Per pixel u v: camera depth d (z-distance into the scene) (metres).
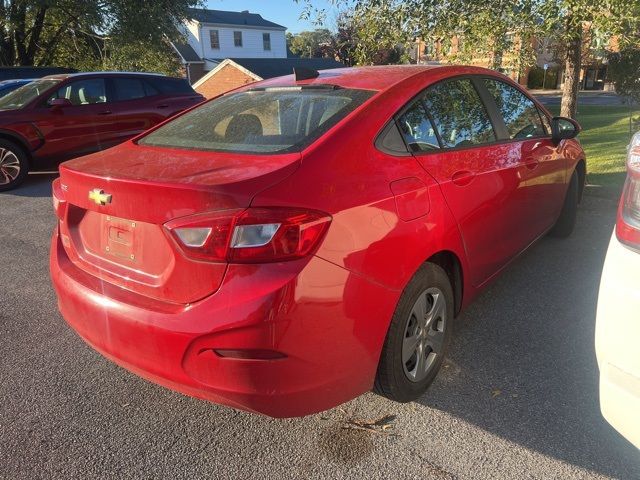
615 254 1.90
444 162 2.79
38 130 8.34
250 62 31.53
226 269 1.96
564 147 4.36
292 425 2.56
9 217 6.51
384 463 2.29
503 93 3.71
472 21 6.61
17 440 2.50
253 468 2.30
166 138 2.86
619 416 1.82
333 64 34.31
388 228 2.28
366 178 2.31
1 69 14.82
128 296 2.22
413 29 7.21
